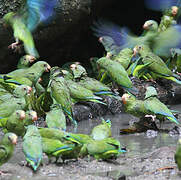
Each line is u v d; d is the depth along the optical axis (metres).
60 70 13.87
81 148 9.95
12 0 16.02
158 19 24.14
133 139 11.82
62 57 19.42
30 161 8.97
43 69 15.23
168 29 17.72
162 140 11.62
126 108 12.81
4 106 12.52
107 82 16.06
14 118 11.42
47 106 13.77
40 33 17.22
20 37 13.31
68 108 13.32
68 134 9.88
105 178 8.69
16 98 12.80
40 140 9.37
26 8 13.30
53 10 16.89
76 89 14.20
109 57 17.84
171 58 18.05
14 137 9.23
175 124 13.50
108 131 10.93
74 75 14.95
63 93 13.37
